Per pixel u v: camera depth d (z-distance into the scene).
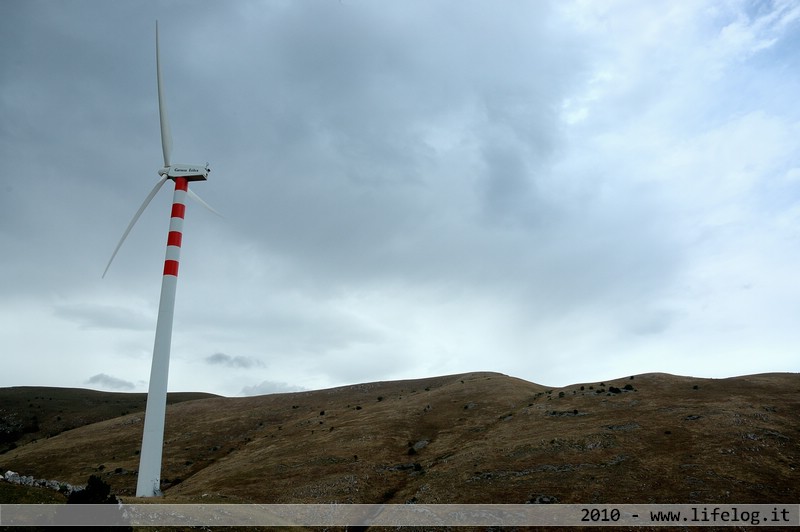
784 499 56.38
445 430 101.00
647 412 89.88
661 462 68.19
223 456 109.19
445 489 68.38
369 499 70.31
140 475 64.56
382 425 106.12
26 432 157.75
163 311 70.31
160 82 80.69
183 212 75.44
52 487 45.62
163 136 79.06
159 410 67.12
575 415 95.00
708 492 59.22
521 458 74.81
